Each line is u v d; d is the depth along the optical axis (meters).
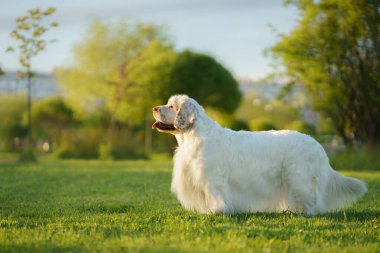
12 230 5.53
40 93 78.50
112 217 6.54
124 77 32.81
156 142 34.78
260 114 59.06
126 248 4.61
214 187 6.36
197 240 4.83
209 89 33.78
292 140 6.64
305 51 20.70
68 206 7.84
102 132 29.11
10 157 32.94
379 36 19.50
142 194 9.52
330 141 23.44
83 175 13.69
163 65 32.81
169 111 6.62
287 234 5.27
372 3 19.06
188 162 6.47
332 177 6.91
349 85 20.67
